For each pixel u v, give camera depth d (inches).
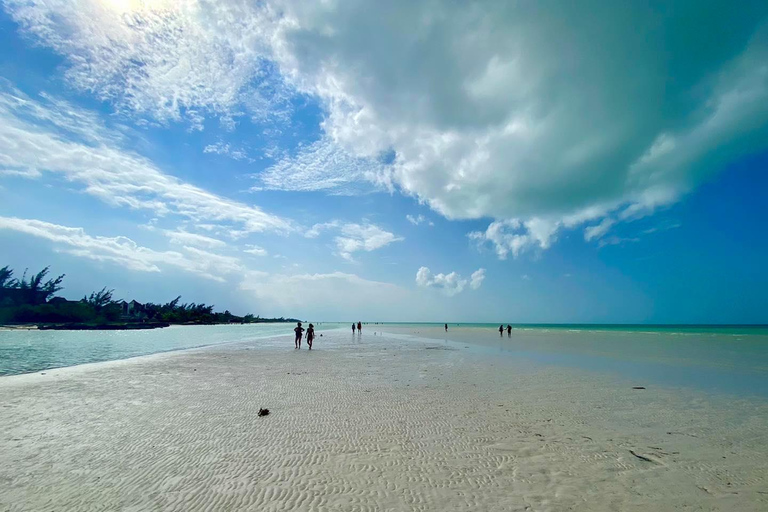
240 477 251.1
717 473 259.1
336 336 2333.9
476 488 235.8
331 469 265.0
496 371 737.6
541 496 225.3
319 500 219.5
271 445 313.4
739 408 437.4
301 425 369.7
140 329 3371.1
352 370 755.4
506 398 490.6
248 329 4003.4
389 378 653.3
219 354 1110.4
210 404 457.1
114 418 394.3
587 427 364.2
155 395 509.4
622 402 467.8
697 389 551.8
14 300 3393.2
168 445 313.0
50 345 1459.2
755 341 1734.7
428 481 245.8
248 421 383.6
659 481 246.5
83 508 209.6
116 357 1031.6
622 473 258.8
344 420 387.5
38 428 359.3
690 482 245.1
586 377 660.1
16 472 257.3
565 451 300.4
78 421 382.9
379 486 238.1
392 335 2471.7
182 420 387.2
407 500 219.9
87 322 3395.7
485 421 384.5
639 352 1156.5
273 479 248.2
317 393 523.5
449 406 446.9
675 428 361.1
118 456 287.9
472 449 304.7
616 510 209.3
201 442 320.5
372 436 336.8
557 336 2309.3
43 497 221.9
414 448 306.8
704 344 1534.2
